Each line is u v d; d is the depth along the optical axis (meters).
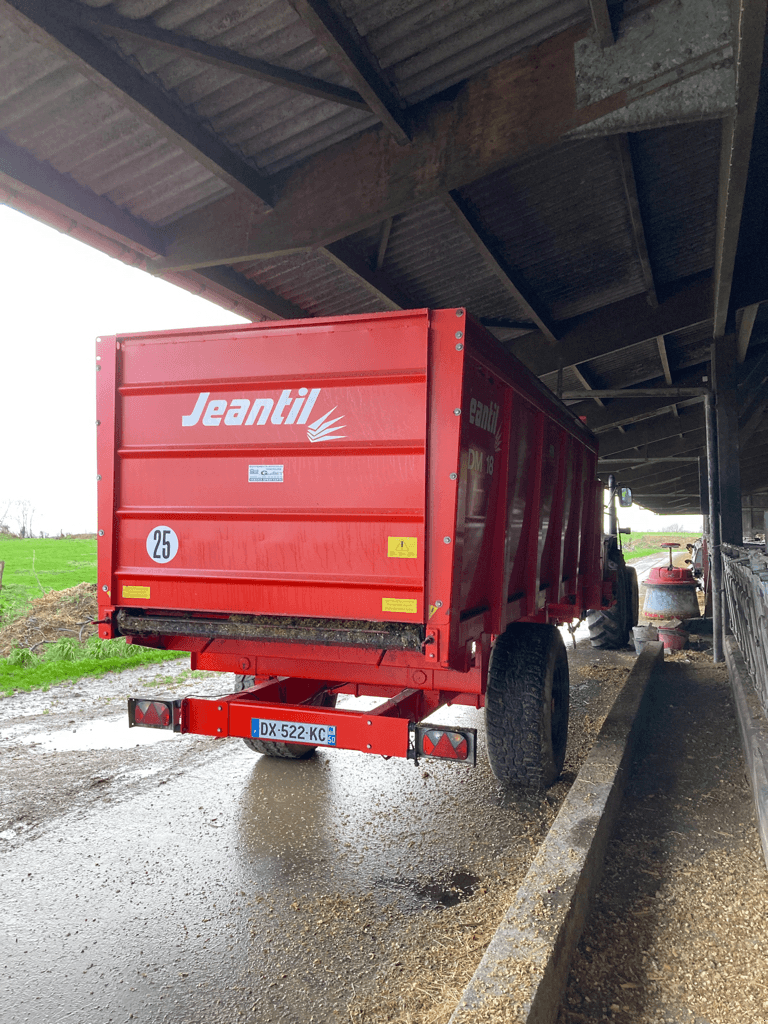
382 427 3.03
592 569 6.72
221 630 3.22
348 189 4.59
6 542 44.06
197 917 2.83
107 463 3.47
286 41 3.75
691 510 33.25
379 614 3.01
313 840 3.57
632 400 12.69
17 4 3.05
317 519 3.13
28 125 4.14
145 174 4.66
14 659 7.75
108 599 3.49
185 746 5.15
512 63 4.05
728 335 8.16
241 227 4.99
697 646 9.34
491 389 3.38
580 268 7.43
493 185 5.68
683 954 2.44
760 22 2.97
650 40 3.72
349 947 2.61
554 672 4.18
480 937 2.65
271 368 3.20
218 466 3.31
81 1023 2.20
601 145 5.36
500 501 3.57
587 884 2.71
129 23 3.36
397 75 4.05
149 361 3.41
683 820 3.66
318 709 3.17
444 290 7.57
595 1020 2.10
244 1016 2.22
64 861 3.32
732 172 4.16
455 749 2.97
